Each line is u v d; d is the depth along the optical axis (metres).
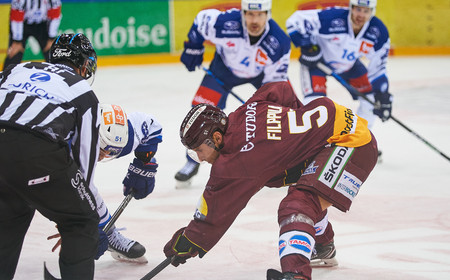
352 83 10.66
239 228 7.45
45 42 14.73
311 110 5.45
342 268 6.29
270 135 5.20
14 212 4.95
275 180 5.51
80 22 19.16
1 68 18.58
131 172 6.09
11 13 14.09
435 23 20.97
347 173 5.27
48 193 4.66
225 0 19.94
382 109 10.13
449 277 6.03
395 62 20.02
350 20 9.93
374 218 7.76
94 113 4.84
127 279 6.06
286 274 4.79
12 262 5.16
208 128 5.16
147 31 19.83
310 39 9.98
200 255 5.19
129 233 7.33
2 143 4.52
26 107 4.58
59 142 4.57
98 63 19.55
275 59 9.38
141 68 19.39
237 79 9.77
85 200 4.82
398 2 20.84
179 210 8.18
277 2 20.14
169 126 12.75
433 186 9.03
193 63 9.90
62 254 4.89
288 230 5.01
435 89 15.98
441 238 7.09
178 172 9.06
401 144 11.46
